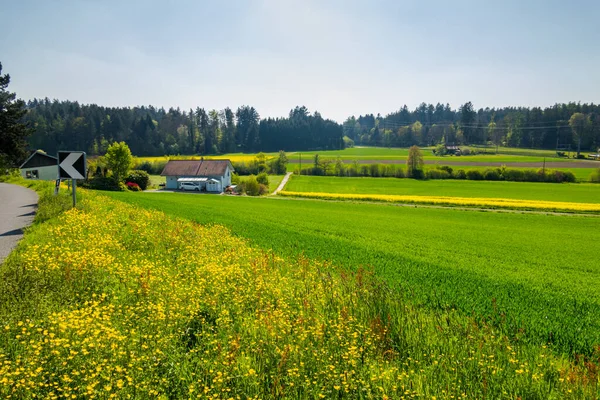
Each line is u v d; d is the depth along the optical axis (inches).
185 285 343.6
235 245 598.5
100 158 3085.6
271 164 4434.1
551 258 824.9
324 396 198.7
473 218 1593.3
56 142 5915.4
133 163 3230.8
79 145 6048.2
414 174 3818.9
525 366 245.4
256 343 246.2
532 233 1230.3
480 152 6407.5
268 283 368.2
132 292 317.4
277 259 510.6
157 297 309.3
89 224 582.9
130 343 224.2
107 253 431.5
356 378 216.5
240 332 268.2
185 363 218.1
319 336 256.8
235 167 4434.1
